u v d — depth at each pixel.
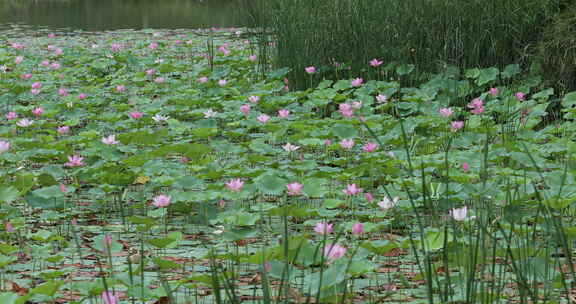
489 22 8.51
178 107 7.97
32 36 15.94
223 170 5.16
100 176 5.27
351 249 3.95
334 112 7.53
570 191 4.20
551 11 8.33
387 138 6.21
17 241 4.45
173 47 13.84
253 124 6.69
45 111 7.98
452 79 8.09
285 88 8.90
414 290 3.46
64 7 25.02
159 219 4.87
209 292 3.48
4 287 3.62
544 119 7.95
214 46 13.60
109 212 5.08
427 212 4.76
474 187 4.25
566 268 3.71
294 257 2.88
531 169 5.26
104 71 11.55
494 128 6.58
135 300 3.39
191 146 5.59
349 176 4.95
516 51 8.45
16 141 6.22
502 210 4.38
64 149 6.13
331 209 4.93
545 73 8.19
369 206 4.82
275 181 4.50
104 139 5.69
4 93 9.66
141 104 8.64
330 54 9.12
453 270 3.74
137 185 5.77
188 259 4.04
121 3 26.50
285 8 9.49
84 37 15.73
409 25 8.80
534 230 3.33
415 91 7.89
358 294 3.47
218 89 8.64
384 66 8.93
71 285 3.31
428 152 6.30
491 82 8.44
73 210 5.05
